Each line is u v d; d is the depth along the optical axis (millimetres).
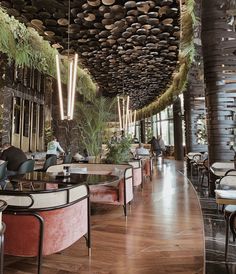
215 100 4969
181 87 8336
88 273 2203
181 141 14242
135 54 6270
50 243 2105
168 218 3760
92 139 6168
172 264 2354
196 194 5434
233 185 3066
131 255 2551
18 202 2078
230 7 4773
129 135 5926
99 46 5750
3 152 4648
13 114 6469
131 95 11359
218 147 4922
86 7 4172
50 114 8688
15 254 2076
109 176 3355
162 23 4742
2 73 5867
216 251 2629
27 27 5070
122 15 4410
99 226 3438
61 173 3514
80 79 7578
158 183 6902
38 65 5953
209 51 5027
